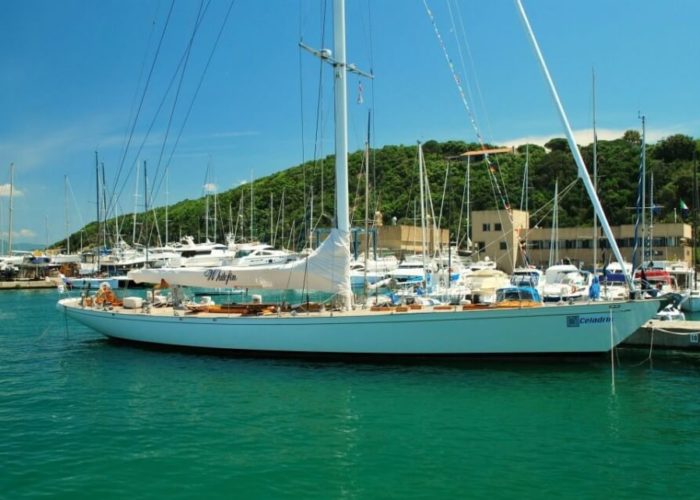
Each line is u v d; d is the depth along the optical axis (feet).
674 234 193.36
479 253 208.03
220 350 57.21
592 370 50.93
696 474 29.89
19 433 36.47
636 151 234.17
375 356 52.44
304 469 30.55
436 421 38.34
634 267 91.61
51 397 45.11
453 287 104.17
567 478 29.43
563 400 43.04
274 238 238.27
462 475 29.76
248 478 29.40
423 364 51.80
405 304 61.62
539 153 263.29
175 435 35.91
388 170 258.57
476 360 51.21
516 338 50.24
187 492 27.78
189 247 192.03
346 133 56.65
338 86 56.29
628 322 49.85
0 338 76.95
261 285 58.29
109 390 46.91
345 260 56.24
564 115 54.70
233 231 257.14
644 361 55.98
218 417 39.42
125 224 269.23
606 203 219.00
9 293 174.81
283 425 37.68
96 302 69.36
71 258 237.04
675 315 74.23
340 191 56.49
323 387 46.37
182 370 52.85
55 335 79.66
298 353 54.24
